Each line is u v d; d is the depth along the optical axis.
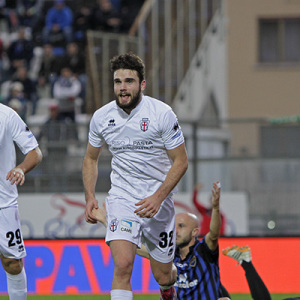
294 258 25.95
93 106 45.34
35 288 26.66
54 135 37.06
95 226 36.28
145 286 26.27
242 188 37.25
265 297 17.59
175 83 47.38
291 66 65.31
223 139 37.47
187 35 49.06
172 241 15.97
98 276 26.55
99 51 45.72
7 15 56.09
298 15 66.56
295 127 37.25
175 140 15.09
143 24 46.91
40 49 54.41
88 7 55.22
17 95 44.97
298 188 37.09
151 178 15.45
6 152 16.86
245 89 65.31
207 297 16.94
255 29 65.75
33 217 36.56
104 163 37.38
